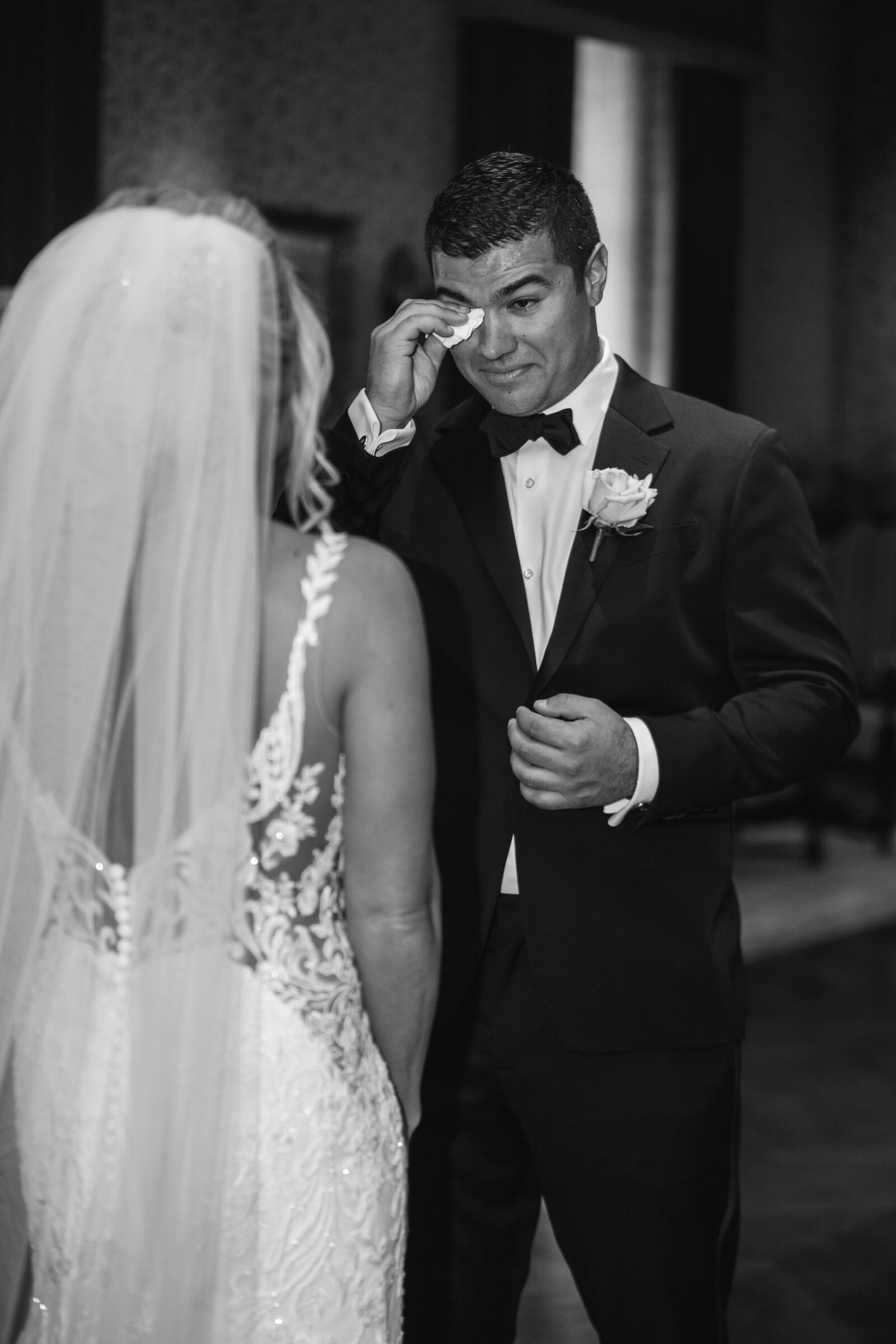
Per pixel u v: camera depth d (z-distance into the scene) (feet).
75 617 4.53
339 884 4.86
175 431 4.50
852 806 22.26
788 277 26.96
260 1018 4.63
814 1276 9.53
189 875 4.52
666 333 25.04
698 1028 6.28
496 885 6.42
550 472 6.61
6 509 4.57
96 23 17.85
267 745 4.58
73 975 4.65
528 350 6.15
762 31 24.56
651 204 24.86
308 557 4.71
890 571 22.04
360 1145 4.79
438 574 6.63
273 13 20.42
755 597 6.26
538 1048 6.33
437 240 6.17
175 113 19.61
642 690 6.32
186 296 4.53
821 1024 14.43
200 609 4.48
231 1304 4.60
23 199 17.46
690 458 6.34
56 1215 4.66
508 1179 6.66
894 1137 11.87
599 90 24.41
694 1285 6.31
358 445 6.57
